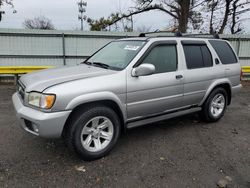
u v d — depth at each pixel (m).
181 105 4.77
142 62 4.06
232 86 5.68
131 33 11.34
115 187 3.09
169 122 5.50
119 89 3.74
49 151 3.98
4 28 10.11
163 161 3.74
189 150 4.14
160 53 4.34
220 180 3.27
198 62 4.94
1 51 10.30
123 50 4.39
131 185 3.13
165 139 4.57
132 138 4.57
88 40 11.05
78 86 3.39
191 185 3.16
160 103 4.32
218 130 5.10
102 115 3.66
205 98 5.15
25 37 10.40
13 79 10.28
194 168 3.56
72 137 3.47
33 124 3.34
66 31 10.71
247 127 5.34
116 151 4.04
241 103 7.55
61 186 3.09
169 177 3.32
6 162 3.62
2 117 5.60
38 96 3.29
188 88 4.71
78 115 3.47
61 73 3.84
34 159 3.72
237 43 12.47
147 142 4.41
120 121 3.98
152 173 3.41
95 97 3.48
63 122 3.30
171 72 4.42
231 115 6.22
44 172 3.38
